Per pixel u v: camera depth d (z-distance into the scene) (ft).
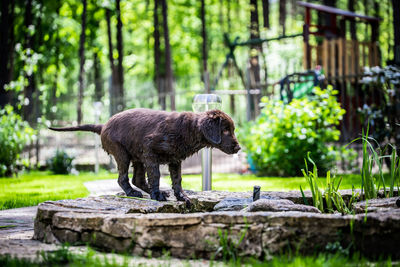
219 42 92.48
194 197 17.93
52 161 45.85
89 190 28.27
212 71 98.02
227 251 11.64
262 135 36.73
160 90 64.75
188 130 16.79
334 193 16.55
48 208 14.01
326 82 45.50
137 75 106.52
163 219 12.05
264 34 70.49
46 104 50.85
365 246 11.46
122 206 15.03
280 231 11.52
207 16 92.89
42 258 11.44
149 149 17.06
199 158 53.88
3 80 48.83
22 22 64.23
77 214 13.28
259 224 11.64
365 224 11.46
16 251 12.15
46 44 68.90
